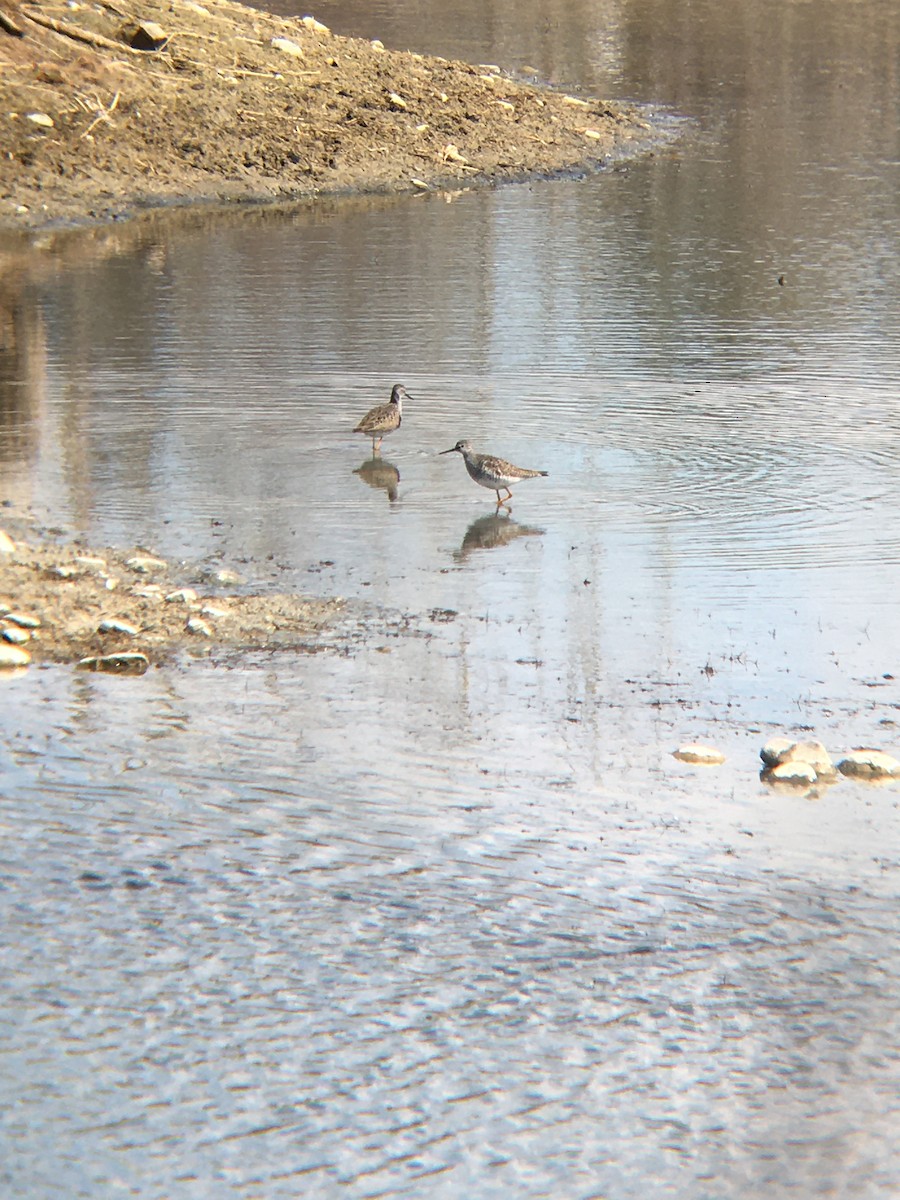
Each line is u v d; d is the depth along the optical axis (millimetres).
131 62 48219
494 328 30484
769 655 16219
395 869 11984
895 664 16062
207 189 43750
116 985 10453
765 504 20953
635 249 37906
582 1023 10227
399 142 48156
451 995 10477
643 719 14703
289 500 20969
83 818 12602
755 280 34719
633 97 56844
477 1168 8961
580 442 23750
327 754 13836
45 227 39844
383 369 27500
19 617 16359
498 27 67375
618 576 18375
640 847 12398
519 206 43188
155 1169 8883
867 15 73875
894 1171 8992
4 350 28219
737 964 10891
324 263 36312
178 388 26094
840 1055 9953
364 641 16359
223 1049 9875
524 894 11688
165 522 19953
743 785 13477
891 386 26750
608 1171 8961
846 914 11531
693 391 26422
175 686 15172
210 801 12953
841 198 43500
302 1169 8922
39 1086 9492
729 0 77062
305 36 53625
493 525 20156
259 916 11312
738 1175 8945
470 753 13922
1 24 46312
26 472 21719
